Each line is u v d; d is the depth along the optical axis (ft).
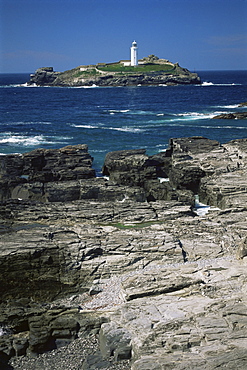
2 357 70.49
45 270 92.58
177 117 361.92
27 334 76.23
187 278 87.10
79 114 387.75
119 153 184.65
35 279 91.04
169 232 109.70
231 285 83.76
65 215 120.57
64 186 145.28
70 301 85.51
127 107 457.68
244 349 64.28
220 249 102.22
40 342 71.97
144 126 307.99
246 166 166.20
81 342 74.18
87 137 263.08
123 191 142.41
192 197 142.31
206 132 280.31
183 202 132.36
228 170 162.61
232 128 295.89
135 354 67.10
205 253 100.53
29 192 144.15
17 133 273.54
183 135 270.05
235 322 70.59
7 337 74.28
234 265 92.89
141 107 456.04
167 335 68.80
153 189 151.74
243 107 441.68
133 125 313.73
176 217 124.47
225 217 122.83
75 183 147.84
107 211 122.83
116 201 141.18
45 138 257.96
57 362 69.67
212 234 110.01
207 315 73.41
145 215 122.52
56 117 362.33
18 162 178.50
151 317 74.28
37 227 106.93
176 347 66.13
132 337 70.23
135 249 98.73
